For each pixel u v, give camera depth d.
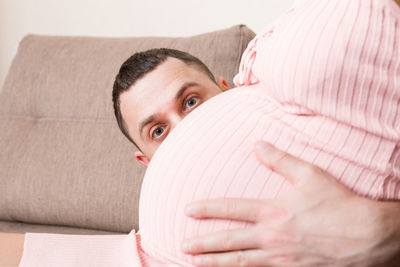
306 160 0.69
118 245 0.89
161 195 0.77
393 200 0.71
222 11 1.97
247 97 0.79
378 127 0.65
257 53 0.77
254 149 0.70
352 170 0.68
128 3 2.10
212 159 0.73
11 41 2.32
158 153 0.83
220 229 0.70
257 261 0.68
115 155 1.50
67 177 1.53
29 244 0.90
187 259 0.74
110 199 1.47
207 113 0.81
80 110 1.61
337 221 0.66
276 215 0.67
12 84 1.76
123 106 1.13
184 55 1.18
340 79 0.64
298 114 0.70
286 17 0.76
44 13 2.25
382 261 0.67
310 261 0.67
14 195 1.58
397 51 0.64
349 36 0.64
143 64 1.11
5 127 1.70
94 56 1.67
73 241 0.91
